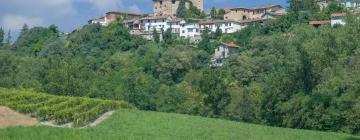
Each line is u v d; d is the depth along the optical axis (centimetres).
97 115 6469
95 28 19600
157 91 11800
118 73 12356
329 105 7312
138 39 18938
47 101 6944
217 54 17675
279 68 8581
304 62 7981
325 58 7544
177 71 15150
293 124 7750
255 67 12356
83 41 18500
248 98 9719
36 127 4253
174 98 11169
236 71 12450
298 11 19488
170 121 6141
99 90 11188
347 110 6838
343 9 18838
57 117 5888
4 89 8544
